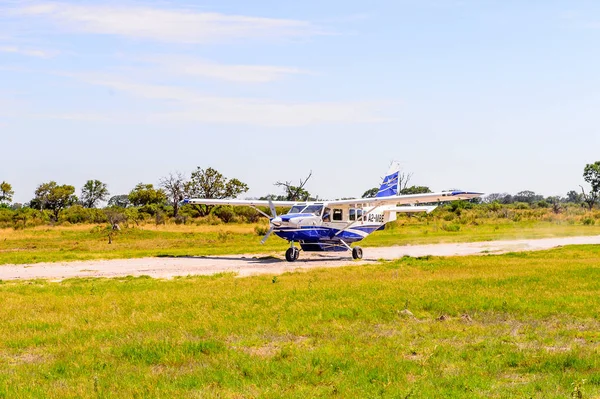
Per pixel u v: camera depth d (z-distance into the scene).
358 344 11.47
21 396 8.72
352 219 30.98
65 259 28.89
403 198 30.16
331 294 16.48
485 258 26.62
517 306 14.54
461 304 14.86
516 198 159.25
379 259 28.81
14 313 14.40
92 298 16.44
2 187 107.44
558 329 12.50
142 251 33.94
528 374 9.76
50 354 11.11
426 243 37.56
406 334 12.16
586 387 9.01
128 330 12.62
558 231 48.03
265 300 15.75
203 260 28.45
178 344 11.37
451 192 29.47
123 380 9.50
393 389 8.93
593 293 16.22
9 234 51.69
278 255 31.22
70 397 8.71
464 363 10.26
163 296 16.47
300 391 8.93
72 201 96.31
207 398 8.66
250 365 10.13
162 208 95.31
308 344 11.59
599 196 94.88
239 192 93.25
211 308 14.82
